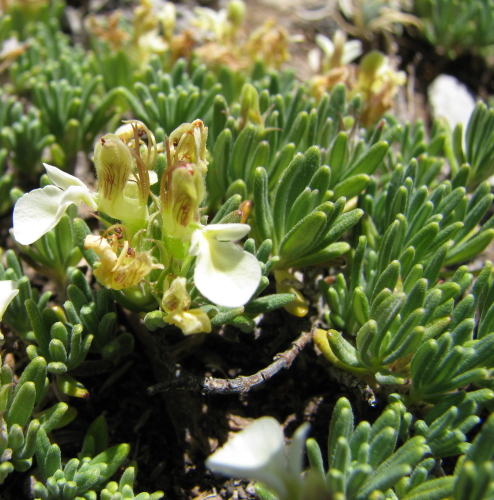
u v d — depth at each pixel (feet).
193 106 0.25
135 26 0.33
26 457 0.16
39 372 0.17
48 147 0.30
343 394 0.21
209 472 0.19
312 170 0.20
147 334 0.21
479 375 0.17
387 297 0.17
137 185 0.17
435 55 0.39
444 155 0.30
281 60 0.33
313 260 0.21
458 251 0.22
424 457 0.17
